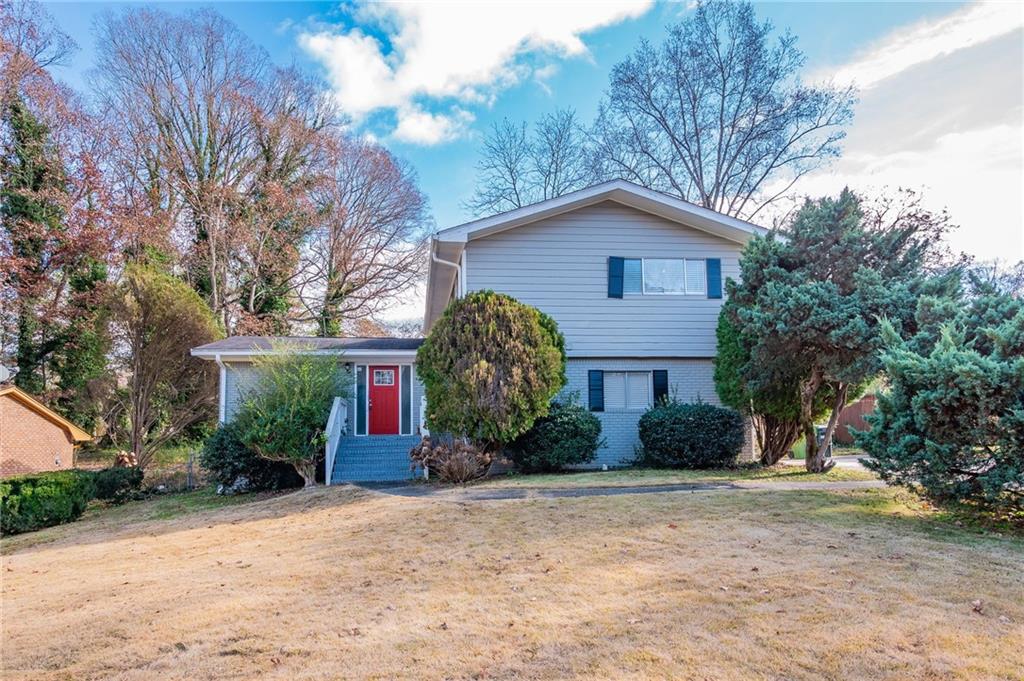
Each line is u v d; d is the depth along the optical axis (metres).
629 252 15.04
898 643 3.71
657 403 14.50
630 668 3.49
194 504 12.54
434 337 12.00
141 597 5.37
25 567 7.58
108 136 23.73
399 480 12.51
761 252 11.95
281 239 28.28
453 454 11.52
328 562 6.23
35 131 22.08
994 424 6.59
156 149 26.17
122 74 25.33
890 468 7.54
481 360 11.37
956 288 10.14
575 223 14.95
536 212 14.38
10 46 21.08
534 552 6.18
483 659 3.71
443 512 8.37
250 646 4.05
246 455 13.26
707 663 3.52
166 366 18.75
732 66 24.09
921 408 7.05
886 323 8.32
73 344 22.05
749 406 13.20
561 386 12.56
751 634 3.90
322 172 29.97
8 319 21.23
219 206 26.38
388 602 4.87
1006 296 8.03
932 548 5.91
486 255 14.66
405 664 3.67
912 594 4.56
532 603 4.69
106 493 14.05
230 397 14.65
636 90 25.77
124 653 4.04
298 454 12.13
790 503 8.27
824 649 3.64
